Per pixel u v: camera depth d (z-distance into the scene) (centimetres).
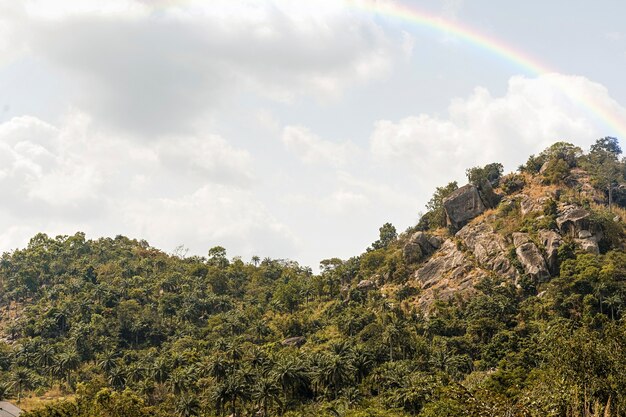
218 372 14488
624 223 18150
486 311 15275
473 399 4259
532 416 4141
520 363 12450
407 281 19612
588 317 13950
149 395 14725
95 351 18412
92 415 9788
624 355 5894
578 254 16175
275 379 13475
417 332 15925
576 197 19212
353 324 16712
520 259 17138
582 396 5569
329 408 12262
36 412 9969
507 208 19825
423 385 11756
